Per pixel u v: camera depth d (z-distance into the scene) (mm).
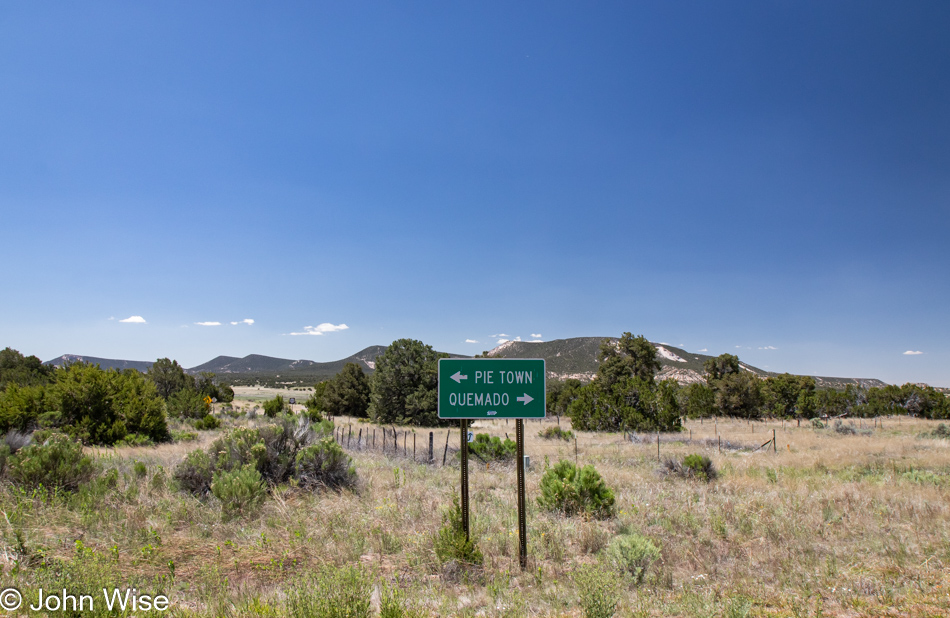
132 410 22312
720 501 10977
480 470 16406
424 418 44219
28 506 7926
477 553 6746
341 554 6863
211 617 4578
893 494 11578
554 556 7297
